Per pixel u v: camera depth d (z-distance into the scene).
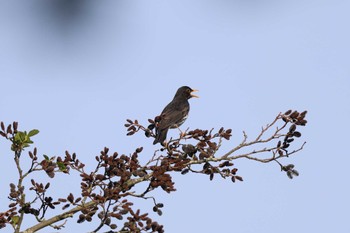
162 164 11.22
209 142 11.67
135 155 11.12
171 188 10.80
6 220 10.37
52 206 10.62
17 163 10.55
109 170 10.83
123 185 10.65
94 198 10.20
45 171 10.55
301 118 11.70
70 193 10.54
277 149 11.72
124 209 10.13
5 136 10.61
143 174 10.87
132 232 10.04
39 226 10.51
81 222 10.33
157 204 10.76
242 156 11.69
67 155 10.88
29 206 10.54
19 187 10.47
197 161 11.55
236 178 11.53
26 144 10.62
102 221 10.06
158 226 10.06
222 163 11.47
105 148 10.95
